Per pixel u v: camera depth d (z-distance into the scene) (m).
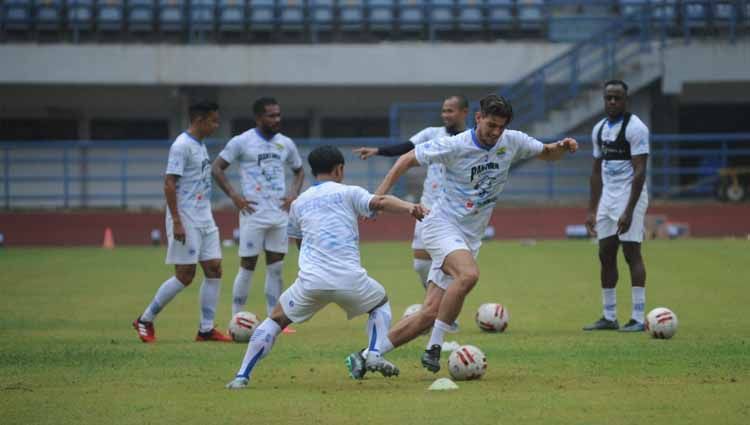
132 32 116.00
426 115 117.06
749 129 118.94
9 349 37.06
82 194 108.81
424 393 27.86
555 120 107.88
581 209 100.94
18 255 87.06
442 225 31.39
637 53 107.56
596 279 62.44
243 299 44.19
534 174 104.62
